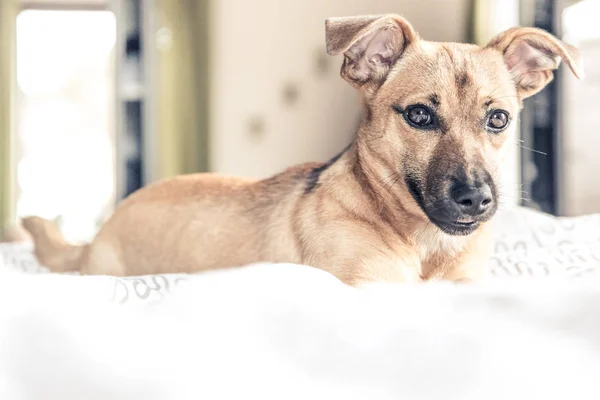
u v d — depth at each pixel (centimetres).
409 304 82
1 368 69
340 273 186
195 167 654
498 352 68
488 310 79
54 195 739
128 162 646
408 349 69
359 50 201
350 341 71
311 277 96
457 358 67
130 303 92
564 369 66
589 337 71
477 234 205
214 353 70
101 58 747
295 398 64
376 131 196
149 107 646
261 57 688
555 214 574
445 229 182
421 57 196
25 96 721
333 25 191
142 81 645
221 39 683
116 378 67
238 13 685
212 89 668
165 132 646
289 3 688
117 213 239
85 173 747
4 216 643
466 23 635
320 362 69
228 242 210
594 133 570
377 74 201
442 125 186
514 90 202
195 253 214
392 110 193
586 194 573
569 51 205
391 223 194
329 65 693
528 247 261
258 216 211
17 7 665
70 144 744
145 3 643
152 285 113
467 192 174
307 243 194
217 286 86
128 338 73
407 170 189
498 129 192
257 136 689
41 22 720
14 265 269
